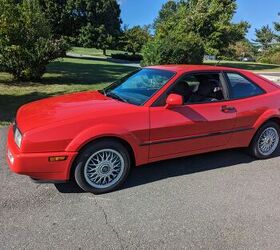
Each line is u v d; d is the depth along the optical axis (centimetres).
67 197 417
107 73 1847
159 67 530
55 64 2197
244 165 544
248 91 541
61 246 325
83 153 407
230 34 3056
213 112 492
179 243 339
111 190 436
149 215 386
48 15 3894
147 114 440
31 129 388
